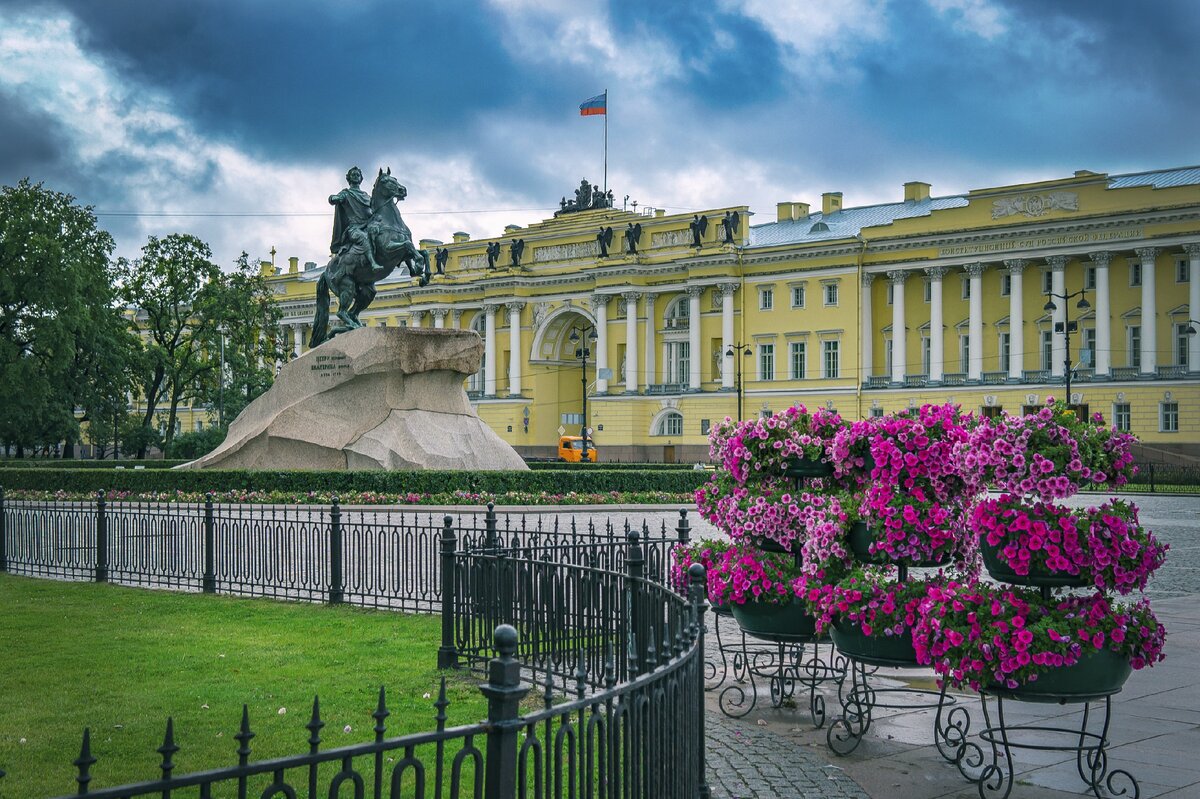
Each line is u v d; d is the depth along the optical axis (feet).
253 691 38.91
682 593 39.24
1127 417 257.34
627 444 330.54
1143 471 215.31
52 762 30.66
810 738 34.45
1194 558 88.17
